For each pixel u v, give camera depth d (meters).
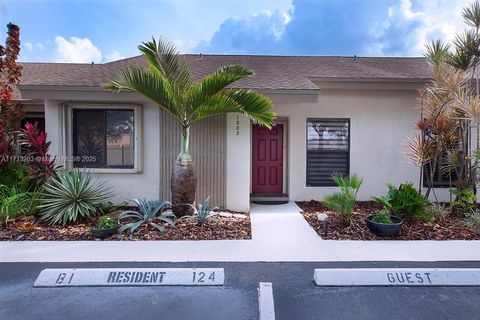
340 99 8.74
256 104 6.12
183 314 3.12
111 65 8.98
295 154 8.83
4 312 3.13
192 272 3.90
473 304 3.35
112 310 3.18
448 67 6.79
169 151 7.68
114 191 7.68
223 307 3.25
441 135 6.77
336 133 8.92
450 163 7.00
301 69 9.28
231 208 7.58
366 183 8.82
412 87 8.36
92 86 7.10
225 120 7.56
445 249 4.89
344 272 3.90
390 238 5.46
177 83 6.18
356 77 8.36
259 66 9.50
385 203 5.88
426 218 6.00
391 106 8.76
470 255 4.64
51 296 3.46
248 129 7.55
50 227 5.91
